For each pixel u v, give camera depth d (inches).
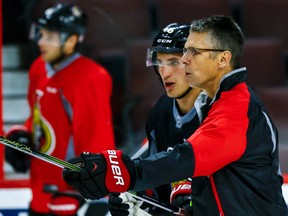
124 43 579.2
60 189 454.3
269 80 605.3
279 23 624.1
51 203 450.0
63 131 447.8
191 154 277.4
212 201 296.5
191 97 333.7
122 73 576.4
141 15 584.4
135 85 573.0
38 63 464.8
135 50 577.0
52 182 454.3
